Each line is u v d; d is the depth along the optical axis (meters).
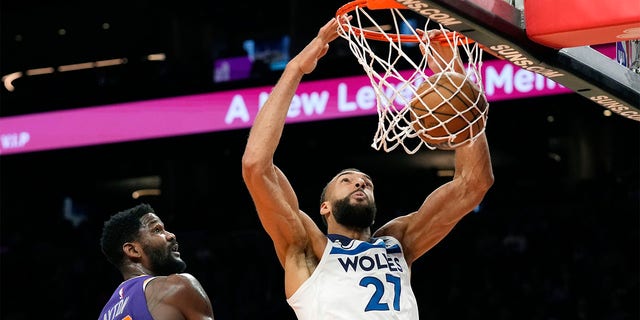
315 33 11.26
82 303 10.60
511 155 13.02
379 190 11.73
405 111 3.15
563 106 9.31
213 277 10.15
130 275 3.70
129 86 10.91
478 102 3.14
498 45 2.94
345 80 9.78
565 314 8.77
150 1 13.01
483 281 9.38
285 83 3.37
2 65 14.05
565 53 3.12
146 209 3.80
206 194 12.38
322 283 3.33
